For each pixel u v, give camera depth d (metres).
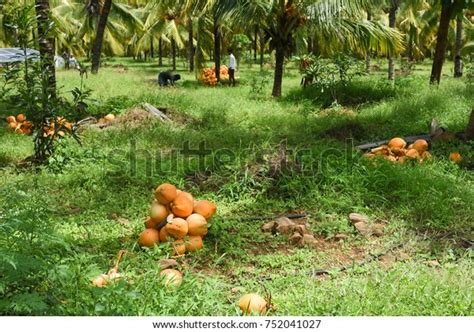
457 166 8.15
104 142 10.20
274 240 5.98
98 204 7.01
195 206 5.81
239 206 7.03
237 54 32.72
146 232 5.65
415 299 4.27
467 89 14.49
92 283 4.26
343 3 15.15
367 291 4.35
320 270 5.25
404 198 6.93
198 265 5.42
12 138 10.62
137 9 38.34
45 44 9.71
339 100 15.38
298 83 21.92
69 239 5.63
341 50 17.11
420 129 10.93
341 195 7.05
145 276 4.34
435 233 6.14
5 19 9.53
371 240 5.98
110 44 38.34
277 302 4.45
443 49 16.36
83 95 8.95
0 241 4.38
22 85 8.88
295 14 16.16
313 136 10.77
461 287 4.49
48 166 8.44
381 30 16.06
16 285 3.87
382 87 16.17
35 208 4.54
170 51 44.25
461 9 15.97
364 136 10.86
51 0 30.83
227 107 13.87
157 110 12.44
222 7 15.95
